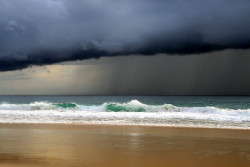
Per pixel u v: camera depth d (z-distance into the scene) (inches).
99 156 308.3
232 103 2193.7
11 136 445.7
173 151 335.3
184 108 896.9
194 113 796.0
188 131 497.7
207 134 464.1
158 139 416.5
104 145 370.6
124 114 766.5
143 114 762.2
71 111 871.7
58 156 308.3
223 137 435.5
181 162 285.6
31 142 392.2
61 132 486.0
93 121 642.8
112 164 275.9
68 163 279.1
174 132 485.1
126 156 309.6
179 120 653.3
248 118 681.0
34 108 1007.0
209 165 274.4
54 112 828.0
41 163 278.8
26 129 522.3
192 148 353.4
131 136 444.8
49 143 384.2
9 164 274.7
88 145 371.6
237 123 607.2
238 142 393.4
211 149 347.3
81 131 496.4
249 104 2020.2
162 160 292.2
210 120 652.7
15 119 690.2
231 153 325.4
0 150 340.2
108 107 949.8
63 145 371.6
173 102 2559.1
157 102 2699.3
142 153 325.1
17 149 346.3
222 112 837.2
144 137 434.9
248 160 293.7
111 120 658.2
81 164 275.4
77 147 358.9
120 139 417.1
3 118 712.4
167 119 670.5
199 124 592.7
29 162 282.8
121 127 548.4
